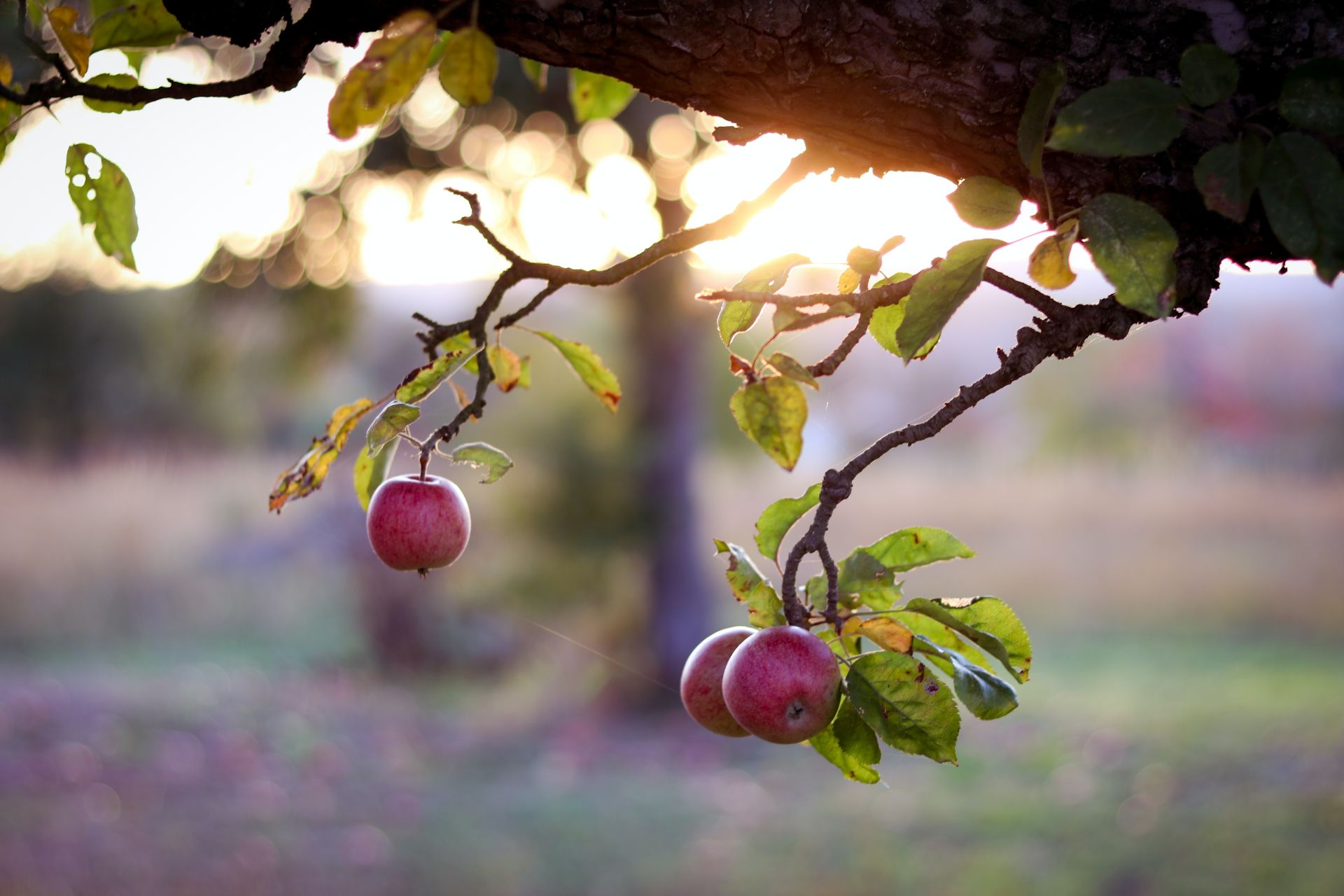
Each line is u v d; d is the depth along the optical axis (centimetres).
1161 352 1836
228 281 607
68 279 1593
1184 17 110
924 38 112
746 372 103
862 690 105
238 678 1006
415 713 923
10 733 812
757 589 117
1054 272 106
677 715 907
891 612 117
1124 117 94
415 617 1058
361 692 984
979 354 1783
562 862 588
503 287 114
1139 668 943
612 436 934
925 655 115
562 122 770
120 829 631
